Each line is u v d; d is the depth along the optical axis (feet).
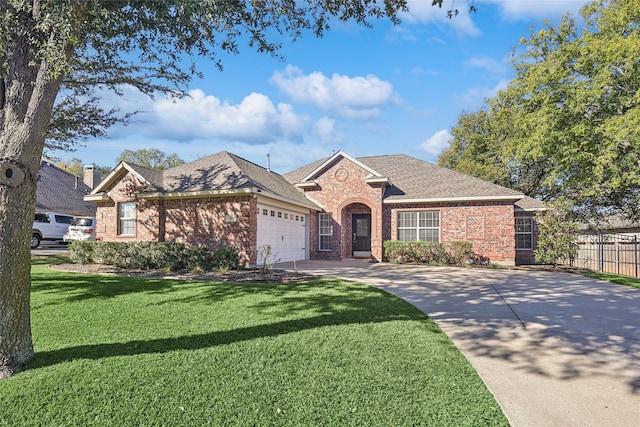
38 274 37.27
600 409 11.11
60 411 10.46
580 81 56.29
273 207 51.72
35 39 13.83
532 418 10.50
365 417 10.23
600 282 37.24
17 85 13.88
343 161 62.95
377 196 60.08
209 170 51.83
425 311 23.47
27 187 13.65
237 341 16.52
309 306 23.62
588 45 54.39
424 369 13.64
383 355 14.99
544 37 61.67
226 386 12.00
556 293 30.30
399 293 29.76
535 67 60.95
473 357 15.38
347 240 67.31
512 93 63.93
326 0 23.53
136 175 50.26
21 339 13.52
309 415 10.30
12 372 12.90
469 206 57.11
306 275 38.47
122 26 17.52
